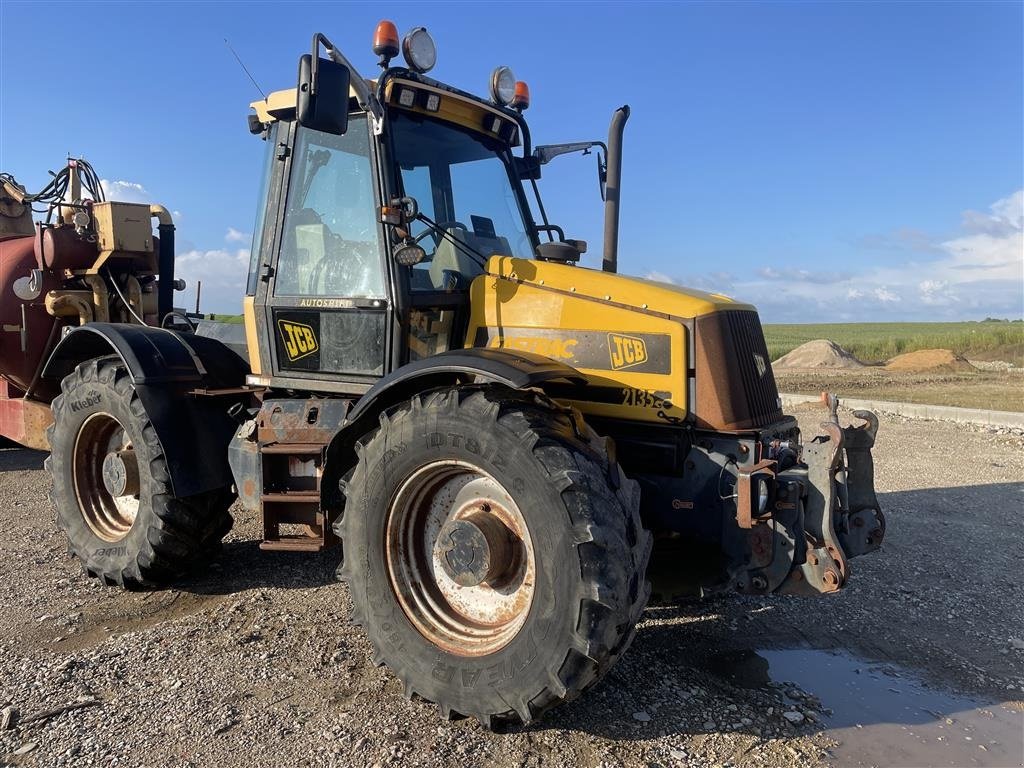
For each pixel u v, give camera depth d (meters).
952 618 4.20
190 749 2.84
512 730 2.98
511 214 4.59
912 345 31.02
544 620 2.76
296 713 3.10
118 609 4.22
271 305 4.25
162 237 7.07
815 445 3.15
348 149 3.99
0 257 7.29
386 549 3.23
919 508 6.40
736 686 3.41
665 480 3.45
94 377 4.60
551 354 3.67
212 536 4.52
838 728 3.07
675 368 3.39
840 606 4.36
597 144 4.57
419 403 3.17
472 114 4.35
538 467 2.81
